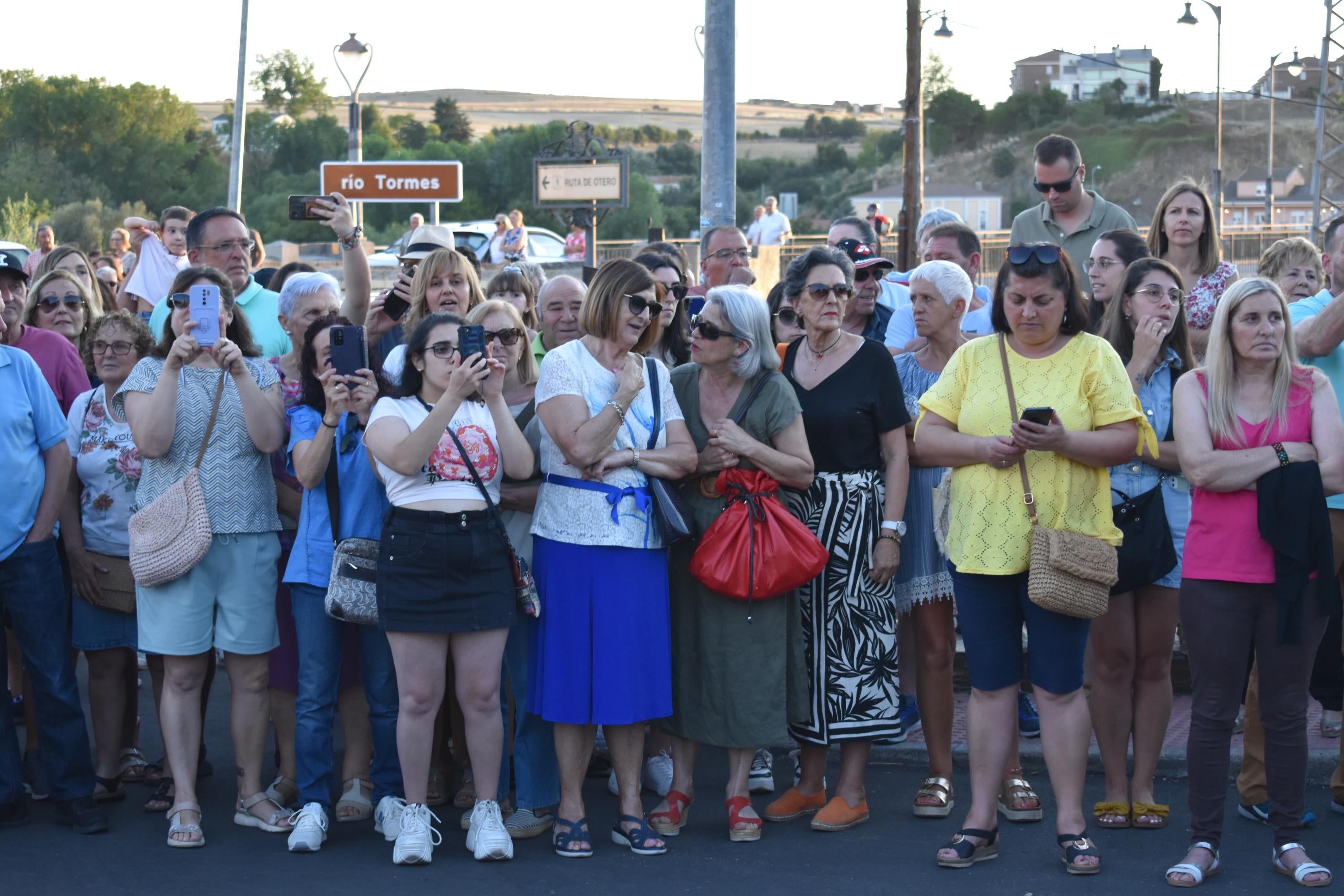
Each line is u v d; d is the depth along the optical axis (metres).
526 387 5.14
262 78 95.94
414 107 131.62
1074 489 4.29
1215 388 4.25
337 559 4.59
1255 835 4.63
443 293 5.30
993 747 4.42
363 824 4.93
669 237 51.97
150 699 6.61
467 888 4.26
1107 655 4.66
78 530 5.11
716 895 4.18
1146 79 106.31
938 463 4.50
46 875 4.38
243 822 4.86
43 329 6.01
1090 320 4.43
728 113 8.95
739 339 4.60
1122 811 4.72
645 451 4.55
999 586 4.39
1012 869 4.37
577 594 4.50
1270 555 4.14
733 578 4.47
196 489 4.60
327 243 33.62
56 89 71.12
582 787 5.09
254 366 4.88
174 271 7.70
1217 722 4.21
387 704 4.87
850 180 95.31
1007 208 83.19
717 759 5.70
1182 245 5.68
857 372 4.77
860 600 4.75
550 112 139.62
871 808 5.02
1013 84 115.62
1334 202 25.53
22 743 6.01
